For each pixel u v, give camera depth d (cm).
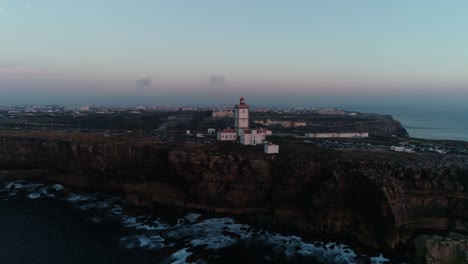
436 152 10888
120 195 10244
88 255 6650
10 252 6756
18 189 10788
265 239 7338
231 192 8681
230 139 12650
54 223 8238
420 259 6381
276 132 16912
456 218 7625
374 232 7231
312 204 7925
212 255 6644
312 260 6519
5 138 12650
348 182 7750
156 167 9894
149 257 6588
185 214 8794
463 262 6084
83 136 12700
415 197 7844
